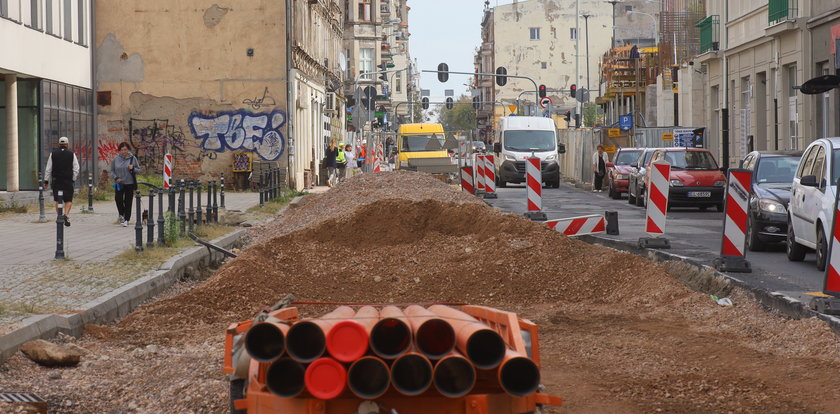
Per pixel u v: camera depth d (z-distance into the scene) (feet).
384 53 458.09
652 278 51.03
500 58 503.61
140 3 157.58
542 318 44.37
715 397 29.09
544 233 57.52
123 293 46.34
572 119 441.68
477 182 141.59
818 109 130.72
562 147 190.80
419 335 19.38
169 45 158.51
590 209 120.47
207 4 158.51
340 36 273.75
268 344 19.49
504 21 502.38
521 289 52.44
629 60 265.13
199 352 36.96
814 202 59.00
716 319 43.04
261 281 51.06
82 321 40.40
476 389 20.22
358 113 147.02
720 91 177.47
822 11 128.67
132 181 87.45
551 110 467.93
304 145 184.24
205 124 159.02
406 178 118.32
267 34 159.02
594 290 51.80
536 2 500.74
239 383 23.63
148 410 28.50
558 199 143.95
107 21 157.58
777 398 28.66
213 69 159.02
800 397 28.78
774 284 51.52
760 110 156.56
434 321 19.34
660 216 67.31
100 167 157.48
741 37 162.91
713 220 101.09
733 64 168.76
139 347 38.24
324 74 223.92
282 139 159.74
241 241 80.33
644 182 123.13
